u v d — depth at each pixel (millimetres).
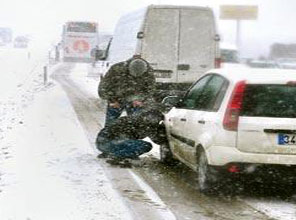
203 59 30656
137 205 13898
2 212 13062
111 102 20562
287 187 15664
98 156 19500
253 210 13742
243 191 15555
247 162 14086
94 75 67562
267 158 14039
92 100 41500
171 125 17875
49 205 13664
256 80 14477
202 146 14898
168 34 30359
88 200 14195
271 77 14625
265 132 14078
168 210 13547
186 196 14922
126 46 32719
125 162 18672
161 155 19141
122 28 35250
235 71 15438
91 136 23984
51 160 18938
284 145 14078
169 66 30391
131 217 12883
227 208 13859
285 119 14172
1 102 40531
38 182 15828
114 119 20672
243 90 14383
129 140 18734
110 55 37906
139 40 30172
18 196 14344
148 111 18938
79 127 26578
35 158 19156
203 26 30656
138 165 18812
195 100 16641
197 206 13984
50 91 49062
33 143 22016
